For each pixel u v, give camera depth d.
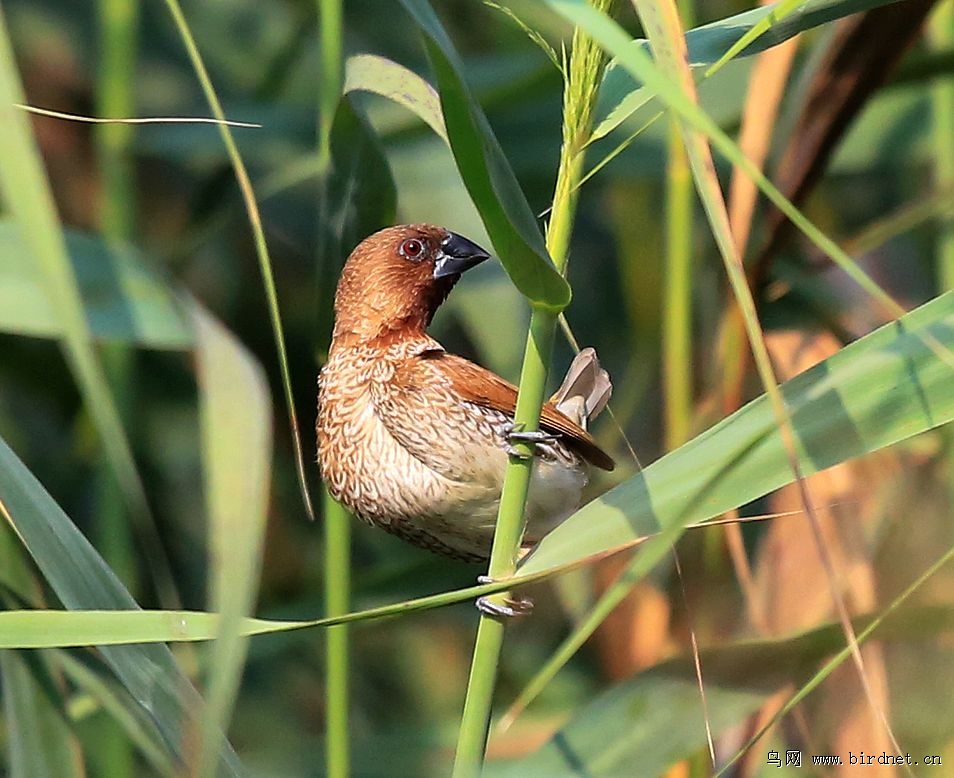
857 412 4.24
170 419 10.19
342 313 7.04
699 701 5.23
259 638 8.40
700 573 7.50
